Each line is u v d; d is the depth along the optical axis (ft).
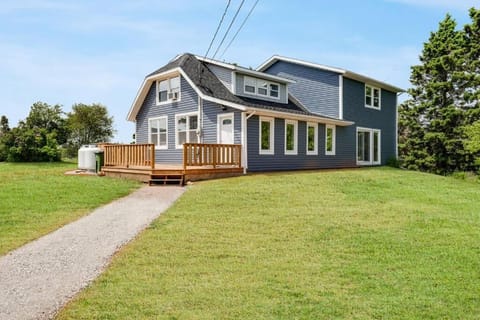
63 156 120.67
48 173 54.13
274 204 30.89
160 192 38.11
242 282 15.02
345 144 71.46
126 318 12.01
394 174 56.08
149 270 16.29
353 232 22.85
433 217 27.40
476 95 84.28
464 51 88.99
